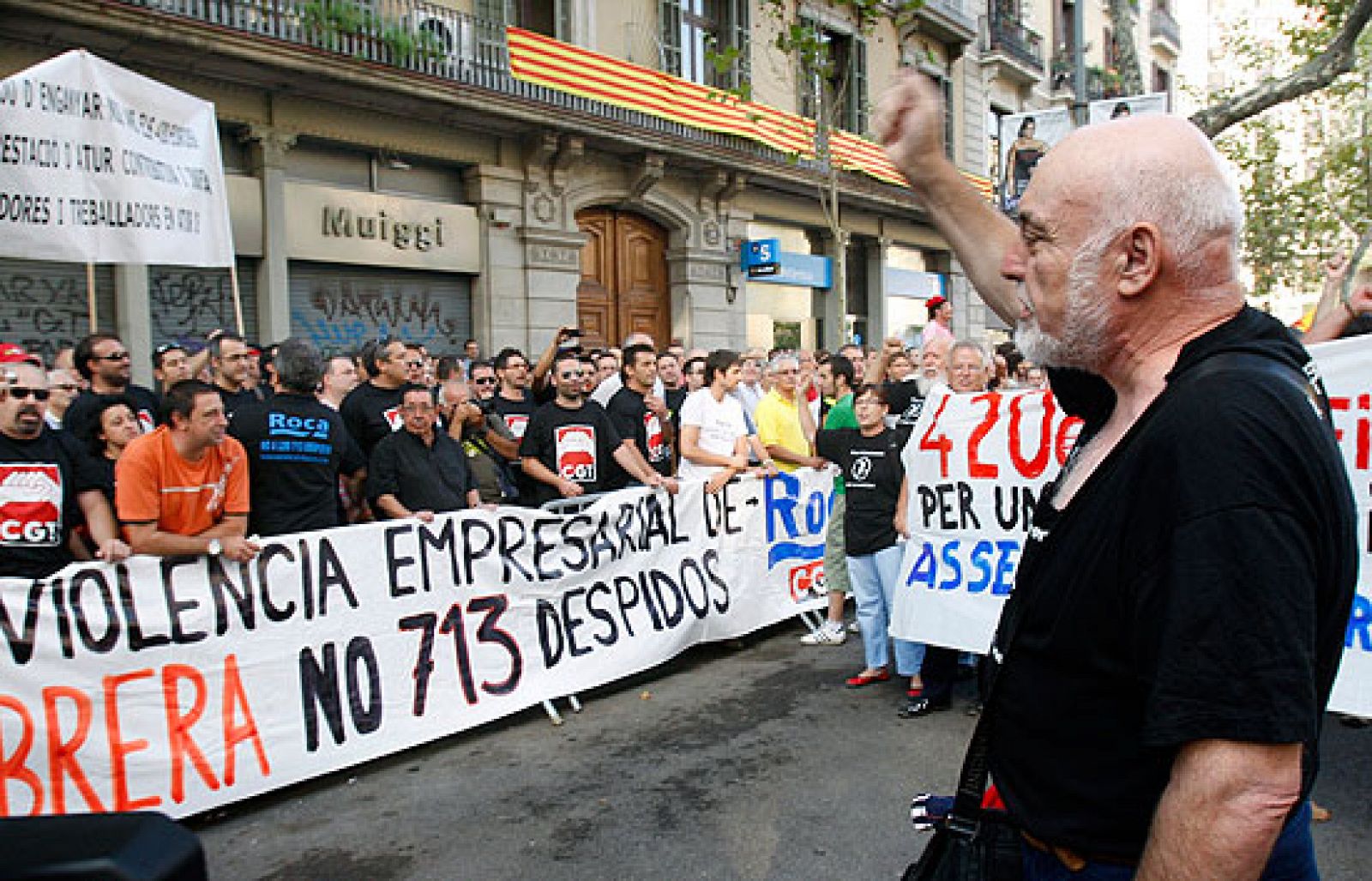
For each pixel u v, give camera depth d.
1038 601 1.19
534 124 12.04
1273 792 0.95
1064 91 25.05
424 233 11.70
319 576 4.09
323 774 4.02
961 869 1.34
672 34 14.61
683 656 5.96
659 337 15.21
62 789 3.43
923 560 4.87
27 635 3.39
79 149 4.85
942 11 19.55
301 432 4.41
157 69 9.23
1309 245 20.61
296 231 10.48
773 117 15.19
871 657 5.31
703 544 5.82
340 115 10.75
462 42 11.55
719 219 15.66
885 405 5.26
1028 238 1.25
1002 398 4.71
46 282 8.84
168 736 3.64
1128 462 1.09
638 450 6.57
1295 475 0.98
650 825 3.59
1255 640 0.94
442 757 4.32
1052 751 1.20
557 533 4.96
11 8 7.88
